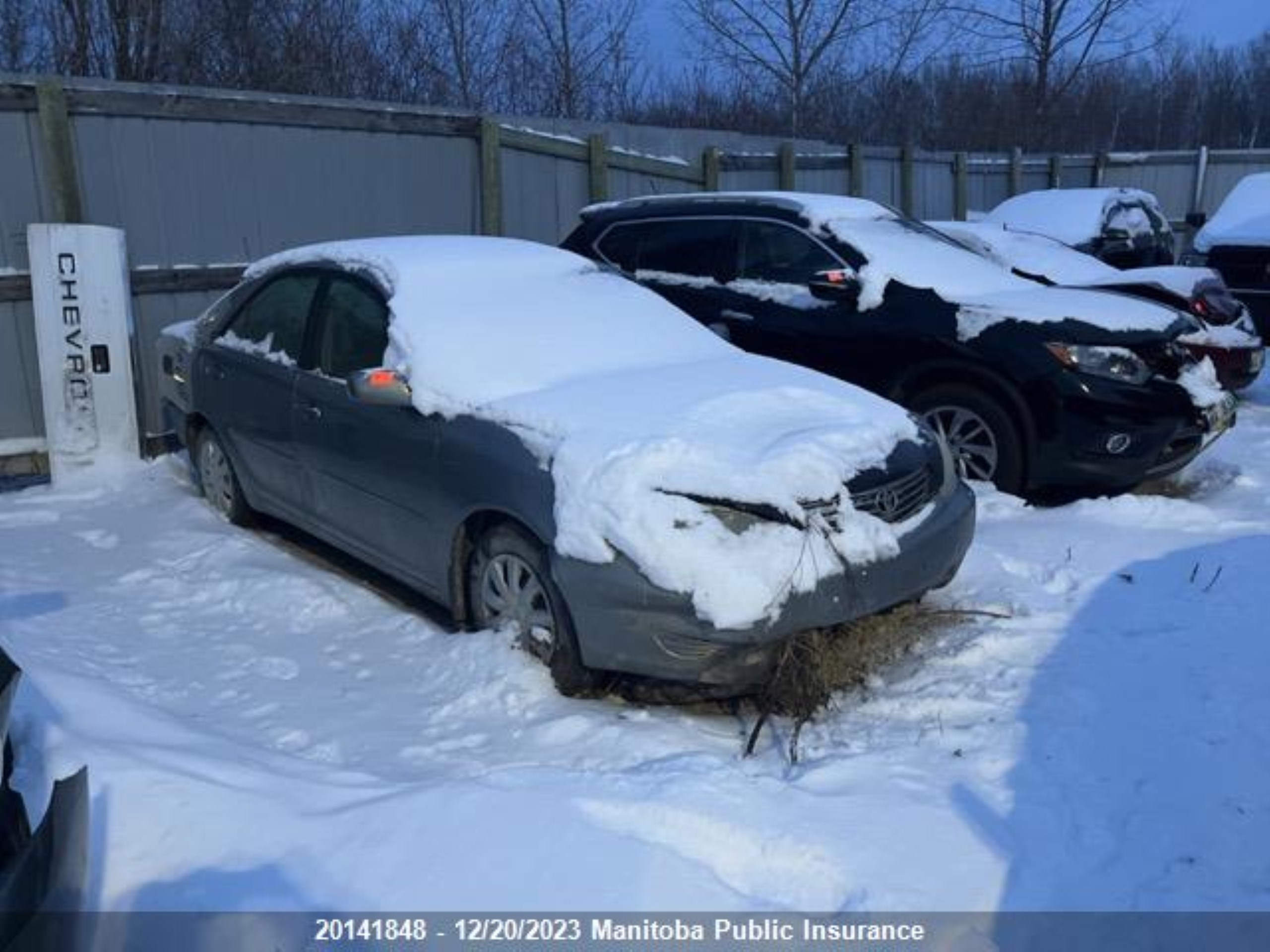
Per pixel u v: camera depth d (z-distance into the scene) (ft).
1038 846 10.45
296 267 18.70
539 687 13.28
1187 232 66.39
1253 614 15.47
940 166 53.83
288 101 25.82
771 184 41.81
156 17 37.91
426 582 15.31
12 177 22.59
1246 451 24.90
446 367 14.96
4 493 22.74
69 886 7.13
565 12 54.60
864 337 21.58
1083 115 87.97
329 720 12.82
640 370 15.89
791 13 68.64
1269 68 117.08
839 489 12.97
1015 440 20.45
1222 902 9.75
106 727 11.23
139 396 24.26
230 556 18.58
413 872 9.41
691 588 11.98
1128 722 12.67
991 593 16.22
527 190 31.58
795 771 11.71
